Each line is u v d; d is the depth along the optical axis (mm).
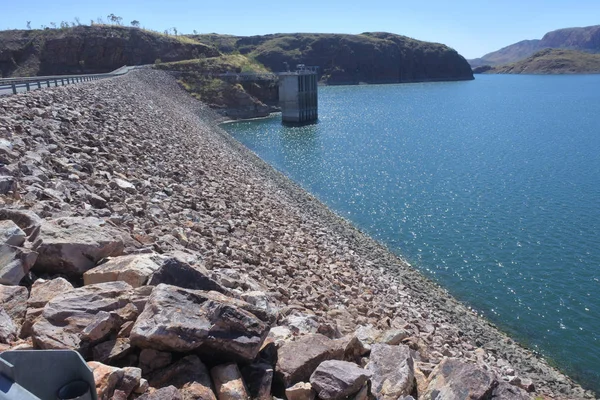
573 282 24828
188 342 5848
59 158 16766
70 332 5965
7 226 7988
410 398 6332
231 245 15648
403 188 43812
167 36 129125
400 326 14477
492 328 20297
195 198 20469
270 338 7191
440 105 132250
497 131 78938
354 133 80688
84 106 30359
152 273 7750
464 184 44438
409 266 26609
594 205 36812
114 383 5211
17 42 114750
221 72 114250
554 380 16547
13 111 20719
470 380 6699
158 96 67438
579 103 130625
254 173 41125
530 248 29125
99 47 116312
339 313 12898
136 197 16328
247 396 5840
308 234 25062
